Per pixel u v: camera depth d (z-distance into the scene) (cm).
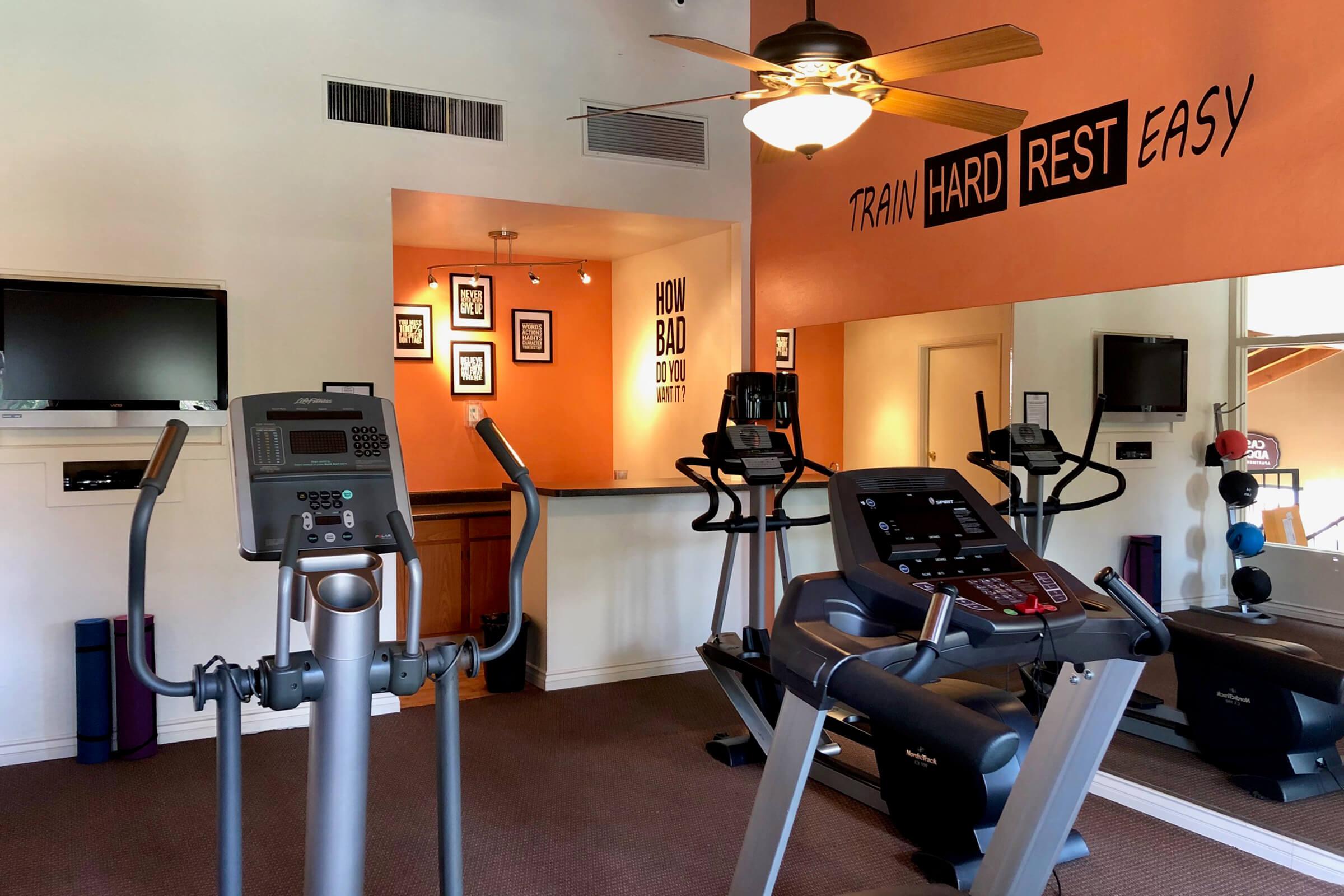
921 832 314
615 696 482
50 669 391
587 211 511
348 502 235
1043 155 371
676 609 527
